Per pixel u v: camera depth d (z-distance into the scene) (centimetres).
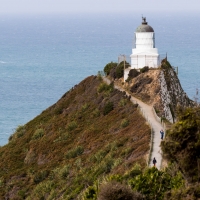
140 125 11450
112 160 9600
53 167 12131
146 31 15125
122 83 15338
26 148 14325
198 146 5947
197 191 5816
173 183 6575
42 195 10669
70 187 9756
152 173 6856
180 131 6047
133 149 9781
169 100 14000
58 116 16125
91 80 17200
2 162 13825
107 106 14112
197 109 6400
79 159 11412
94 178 9244
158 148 9300
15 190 11731
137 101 13738
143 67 15000
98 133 12862
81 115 14875
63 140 13700
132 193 6188
